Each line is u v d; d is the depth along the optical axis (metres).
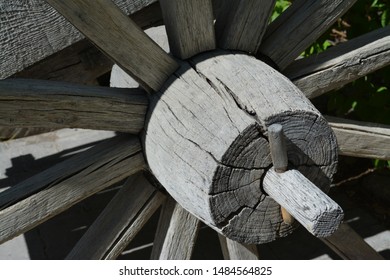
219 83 2.63
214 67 2.71
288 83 2.64
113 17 2.61
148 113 2.81
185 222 3.06
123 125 2.81
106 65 3.48
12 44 3.03
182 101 2.67
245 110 2.51
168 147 2.65
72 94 2.67
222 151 2.45
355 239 3.35
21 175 4.79
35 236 4.36
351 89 4.40
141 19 3.46
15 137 4.92
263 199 2.56
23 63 3.07
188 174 2.56
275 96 2.53
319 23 2.96
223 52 2.81
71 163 2.84
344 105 4.40
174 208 3.06
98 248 3.02
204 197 2.51
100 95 2.72
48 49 3.10
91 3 2.55
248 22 2.83
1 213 2.72
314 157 2.57
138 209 3.06
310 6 2.94
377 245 4.17
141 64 2.72
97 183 2.86
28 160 4.95
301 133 2.51
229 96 2.57
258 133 2.46
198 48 2.80
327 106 4.70
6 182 4.73
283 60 2.98
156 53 2.72
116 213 3.06
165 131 2.68
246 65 2.70
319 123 2.53
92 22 2.59
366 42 3.05
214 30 2.84
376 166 4.41
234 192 2.52
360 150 3.10
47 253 4.21
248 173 2.50
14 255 4.20
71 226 4.42
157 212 4.52
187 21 2.73
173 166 2.63
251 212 2.57
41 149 5.06
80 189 2.84
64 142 5.14
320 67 3.01
